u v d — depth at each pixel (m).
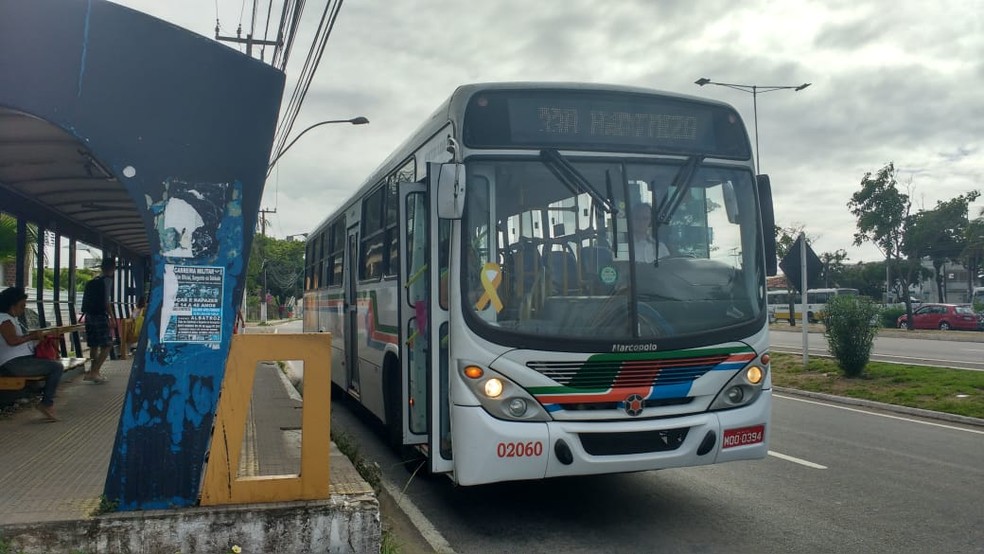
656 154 6.30
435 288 5.91
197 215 4.96
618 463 5.66
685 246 6.20
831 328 16.09
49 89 4.72
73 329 10.40
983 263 60.91
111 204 10.26
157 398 4.86
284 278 78.06
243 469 5.84
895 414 12.65
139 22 4.85
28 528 4.48
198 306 4.94
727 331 6.07
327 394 5.09
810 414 12.64
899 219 41.00
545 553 5.61
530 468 5.55
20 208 9.68
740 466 8.52
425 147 7.17
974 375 14.77
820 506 6.89
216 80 4.99
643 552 5.63
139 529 4.65
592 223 6.01
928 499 7.18
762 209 6.62
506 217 5.89
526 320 5.74
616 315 5.86
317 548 4.92
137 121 4.86
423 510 6.71
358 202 10.44
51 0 4.71
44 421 7.61
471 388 5.62
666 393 5.82
